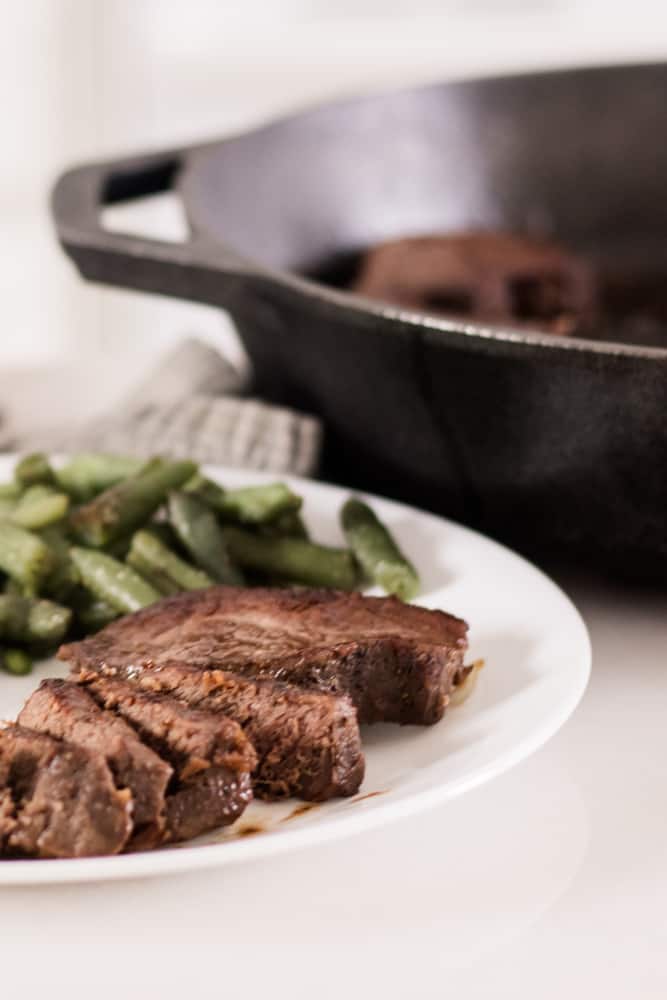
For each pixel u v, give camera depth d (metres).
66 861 0.56
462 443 0.73
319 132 0.98
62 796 0.57
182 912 0.58
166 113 1.77
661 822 0.62
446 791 0.59
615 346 0.67
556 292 0.97
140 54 1.72
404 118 1.01
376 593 0.72
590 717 0.67
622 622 0.73
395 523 0.75
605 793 0.63
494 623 0.68
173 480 0.75
